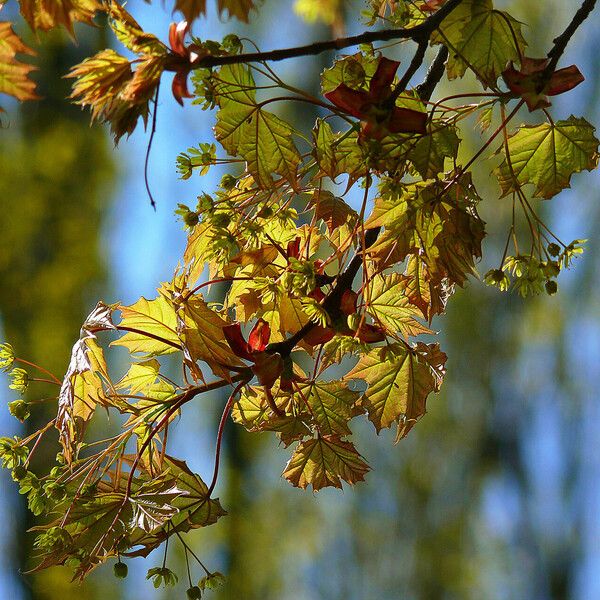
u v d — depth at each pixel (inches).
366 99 55.8
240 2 54.6
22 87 54.7
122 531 56.4
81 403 57.4
